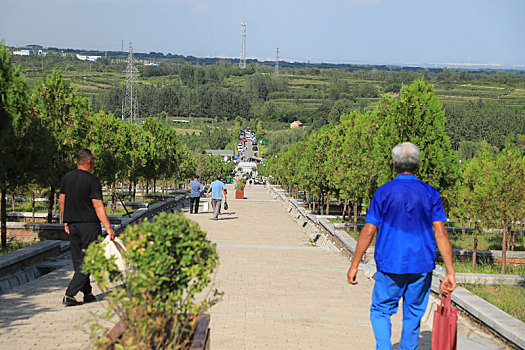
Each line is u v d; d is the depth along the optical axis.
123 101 195.38
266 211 30.09
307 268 11.74
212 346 5.68
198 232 4.03
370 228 4.77
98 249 3.96
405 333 4.79
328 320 7.09
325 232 17.70
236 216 26.14
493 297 7.92
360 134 15.66
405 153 4.90
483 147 15.25
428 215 4.69
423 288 4.70
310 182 23.28
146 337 3.51
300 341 6.04
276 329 6.50
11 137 10.27
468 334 6.52
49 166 11.62
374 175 14.52
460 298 7.39
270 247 15.20
